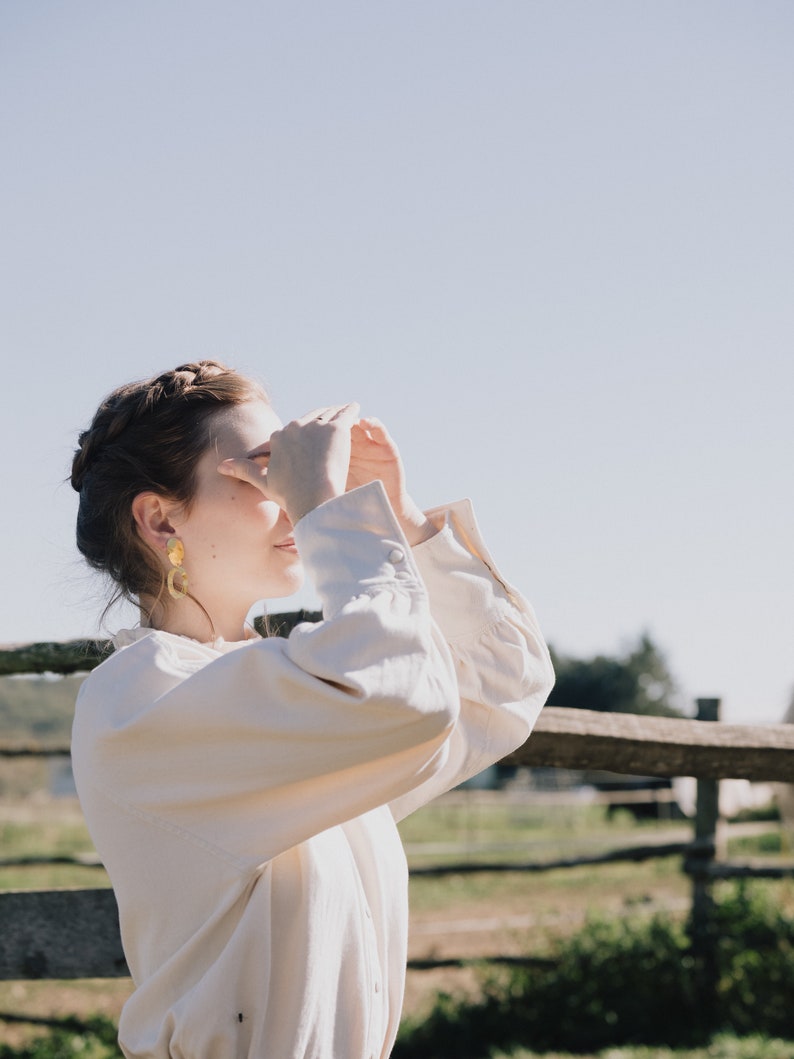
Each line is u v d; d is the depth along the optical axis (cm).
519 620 162
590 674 4091
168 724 124
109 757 127
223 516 141
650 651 4075
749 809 1692
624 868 1334
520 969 695
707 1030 625
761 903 691
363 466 159
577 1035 633
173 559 142
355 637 119
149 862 127
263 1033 122
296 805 123
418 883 1222
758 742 270
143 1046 127
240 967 122
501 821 2092
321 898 127
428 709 120
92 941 262
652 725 266
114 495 147
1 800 2064
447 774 156
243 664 121
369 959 133
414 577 127
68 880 1109
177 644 136
